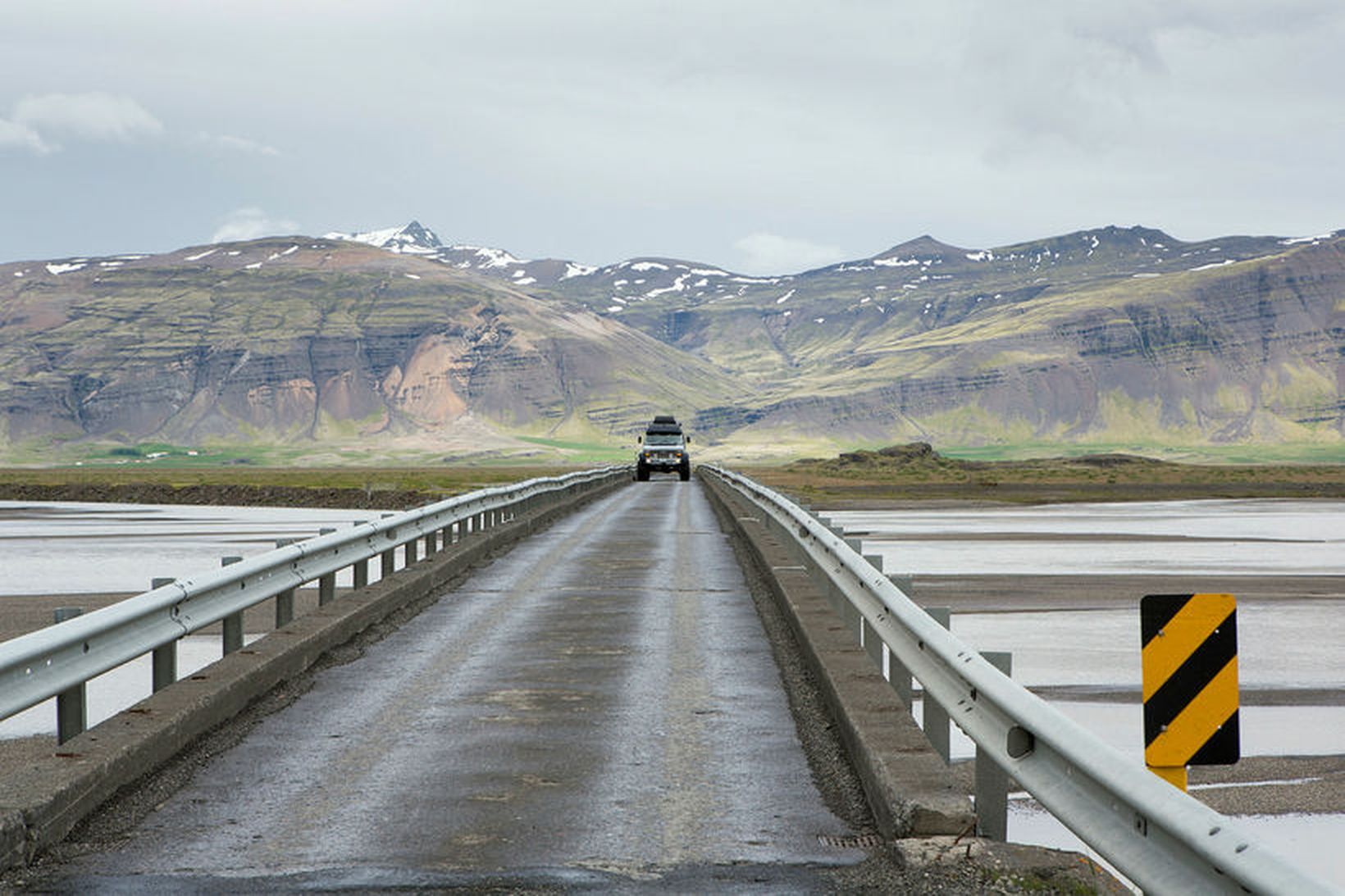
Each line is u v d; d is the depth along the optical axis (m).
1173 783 7.73
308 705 14.39
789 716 13.81
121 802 10.53
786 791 10.93
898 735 11.02
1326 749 15.00
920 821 9.02
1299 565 37.53
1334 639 23.16
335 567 19.34
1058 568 36.28
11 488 111.81
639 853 9.30
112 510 82.56
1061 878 8.18
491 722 13.53
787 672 16.34
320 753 12.20
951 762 14.14
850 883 8.59
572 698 14.76
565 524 47.00
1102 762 6.79
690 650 18.09
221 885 8.58
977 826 9.19
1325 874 10.59
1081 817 7.05
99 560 39.44
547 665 16.91
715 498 60.47
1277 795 13.22
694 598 24.11
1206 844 5.51
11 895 8.37
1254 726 16.19
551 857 9.18
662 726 13.34
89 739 11.18
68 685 10.39
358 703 14.52
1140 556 40.84
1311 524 60.34
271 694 14.91
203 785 11.10
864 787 10.72
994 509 76.06
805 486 118.12
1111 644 22.11
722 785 11.14
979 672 9.17
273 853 9.25
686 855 9.24
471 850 9.34
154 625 12.51
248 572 14.98
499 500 37.09
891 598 12.55
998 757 8.55
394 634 19.61
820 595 20.31
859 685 13.23
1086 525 58.31
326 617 18.25
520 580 27.12
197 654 20.28
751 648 18.22
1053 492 109.31
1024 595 29.39
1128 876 6.32
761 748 12.41
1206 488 127.44
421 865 9.02
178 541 48.25
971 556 40.62
